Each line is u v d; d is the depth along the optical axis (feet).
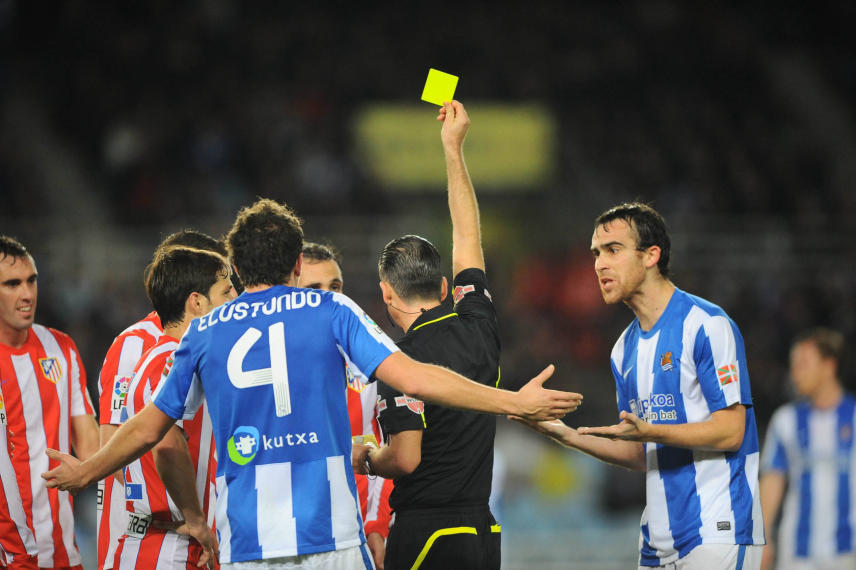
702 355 42.93
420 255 43.73
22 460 48.34
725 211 196.75
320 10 242.78
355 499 36.73
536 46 239.71
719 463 43.24
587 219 200.13
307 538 35.09
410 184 206.39
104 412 44.42
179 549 43.16
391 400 41.04
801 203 196.54
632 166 213.66
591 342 166.91
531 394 34.27
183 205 179.01
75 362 52.42
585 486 129.70
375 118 207.21
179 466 40.40
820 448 70.03
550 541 113.50
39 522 48.73
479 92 226.99
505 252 199.93
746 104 234.79
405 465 40.73
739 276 155.53
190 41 227.40
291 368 35.83
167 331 44.01
